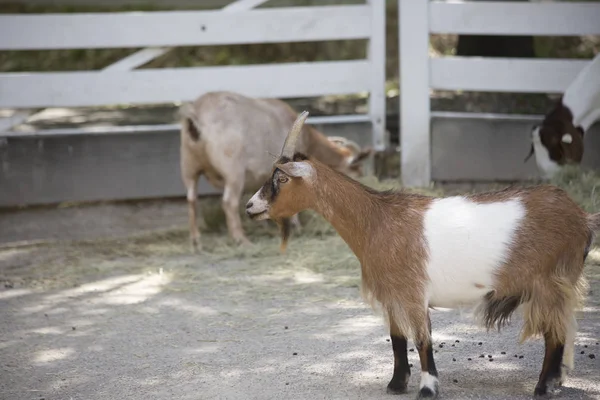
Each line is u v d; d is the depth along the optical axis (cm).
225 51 1424
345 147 825
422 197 423
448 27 895
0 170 877
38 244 783
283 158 434
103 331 556
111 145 890
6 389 464
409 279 409
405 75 898
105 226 846
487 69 898
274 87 904
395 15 1491
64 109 1270
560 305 404
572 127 808
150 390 453
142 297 627
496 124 903
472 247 404
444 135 910
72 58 1385
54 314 596
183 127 736
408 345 502
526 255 402
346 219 424
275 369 474
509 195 415
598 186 759
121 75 884
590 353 475
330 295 611
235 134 729
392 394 430
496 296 410
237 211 745
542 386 411
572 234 405
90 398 447
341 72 909
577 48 1314
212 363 489
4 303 624
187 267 699
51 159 882
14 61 1373
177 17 883
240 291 630
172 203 930
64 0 1320
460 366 464
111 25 877
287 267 684
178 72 890
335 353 495
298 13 895
